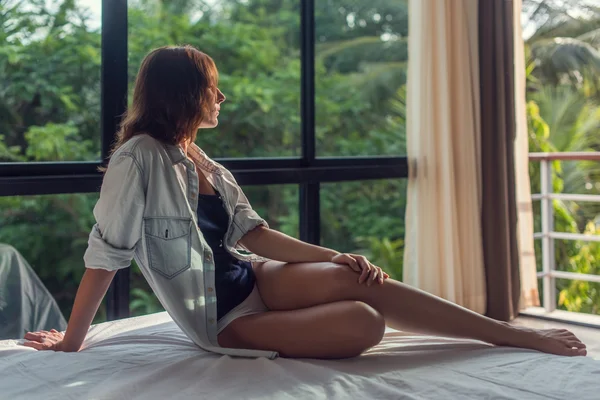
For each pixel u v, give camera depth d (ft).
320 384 4.13
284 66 26.09
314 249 5.51
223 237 5.42
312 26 9.64
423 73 10.28
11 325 9.91
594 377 4.17
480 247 10.48
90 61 20.31
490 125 10.52
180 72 5.12
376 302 5.04
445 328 5.07
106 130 7.60
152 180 4.99
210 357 4.76
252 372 4.34
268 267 5.55
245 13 25.61
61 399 3.85
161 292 5.01
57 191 7.07
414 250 10.41
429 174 10.34
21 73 19.43
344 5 27.25
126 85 7.71
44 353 4.79
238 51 25.49
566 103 24.18
